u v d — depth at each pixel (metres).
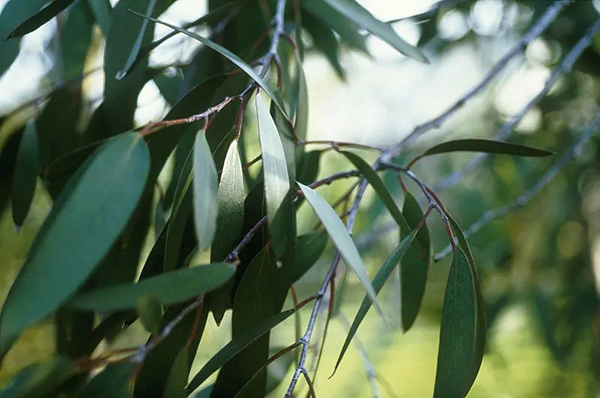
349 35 0.73
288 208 0.42
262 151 0.41
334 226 0.39
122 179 0.36
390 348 2.53
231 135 0.46
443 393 0.43
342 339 2.43
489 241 1.43
